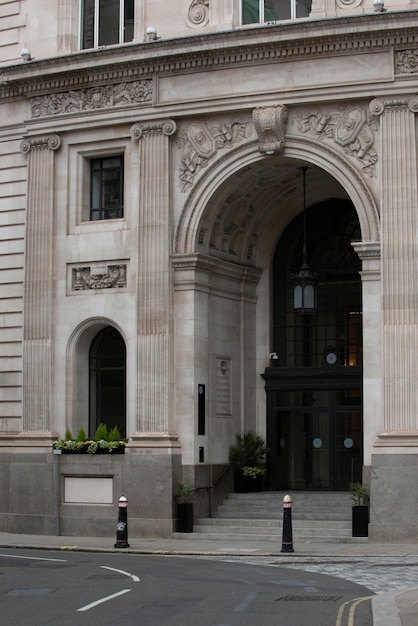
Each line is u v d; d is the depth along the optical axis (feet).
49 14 113.80
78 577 67.05
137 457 101.71
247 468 109.09
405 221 95.09
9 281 112.27
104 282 107.04
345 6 100.27
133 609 52.75
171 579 65.67
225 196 105.81
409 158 95.55
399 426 93.25
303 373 114.32
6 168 113.70
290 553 83.66
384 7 97.45
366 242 96.58
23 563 77.41
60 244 109.70
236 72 102.17
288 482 114.32
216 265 107.04
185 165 104.53
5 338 111.75
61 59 108.17
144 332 103.55
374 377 95.76
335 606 53.62
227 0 104.83
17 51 115.24
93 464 104.01
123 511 91.25
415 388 93.25
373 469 92.68
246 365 114.32
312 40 98.37
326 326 116.16
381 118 96.89
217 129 103.60
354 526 93.66
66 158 110.42
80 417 108.88
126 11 111.14
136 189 106.42
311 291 106.83
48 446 106.73
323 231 117.39
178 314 103.65
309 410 114.21
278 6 104.47
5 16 116.47
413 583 63.52
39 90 111.14
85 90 109.09
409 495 91.56
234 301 112.98
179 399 102.99
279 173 107.34
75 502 104.94
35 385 108.58
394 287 94.79
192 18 106.42
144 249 104.42
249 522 100.68
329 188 113.70
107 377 110.11
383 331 94.58
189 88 103.96
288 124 101.09
